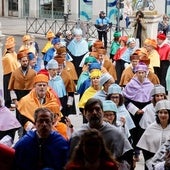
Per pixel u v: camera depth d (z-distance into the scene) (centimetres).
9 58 1703
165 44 1983
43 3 4531
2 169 793
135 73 1298
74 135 802
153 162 891
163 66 1964
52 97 1072
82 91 1428
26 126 1047
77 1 4300
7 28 4103
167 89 1694
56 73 1384
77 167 677
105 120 910
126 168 853
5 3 4819
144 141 963
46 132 788
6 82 1689
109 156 682
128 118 1059
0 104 1066
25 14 4684
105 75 1152
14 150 797
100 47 1661
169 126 960
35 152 788
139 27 2675
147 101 1238
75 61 2156
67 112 1438
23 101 1067
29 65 1500
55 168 788
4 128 1055
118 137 835
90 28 3588
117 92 1050
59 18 4453
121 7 3488
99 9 4188
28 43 1975
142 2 3095
